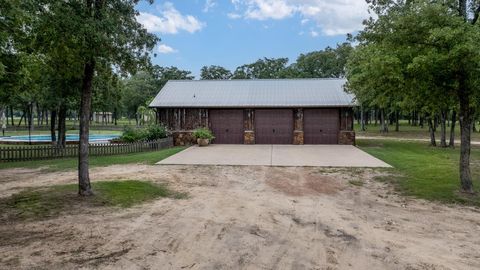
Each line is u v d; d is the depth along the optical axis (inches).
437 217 312.8
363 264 209.5
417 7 378.6
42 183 438.3
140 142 821.2
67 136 1441.9
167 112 1010.7
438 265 209.6
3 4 259.9
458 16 376.2
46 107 831.7
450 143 945.5
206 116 1004.6
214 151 810.2
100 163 617.6
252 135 994.1
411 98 464.1
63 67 358.6
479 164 628.7
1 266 197.6
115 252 221.8
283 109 991.6
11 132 1758.1
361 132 1646.2
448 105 472.4
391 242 248.2
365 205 353.1
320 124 984.3
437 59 360.8
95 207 327.3
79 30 298.7
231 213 317.1
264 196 387.2
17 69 371.2
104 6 339.3
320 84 1091.9
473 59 340.5
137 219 294.2
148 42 368.8
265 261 211.6
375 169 557.3
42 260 207.2
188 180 470.6
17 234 252.7
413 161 633.6
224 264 206.2
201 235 256.7
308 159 668.7
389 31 409.1
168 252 223.5
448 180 465.1
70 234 254.1
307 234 263.1
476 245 244.5
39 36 318.7
